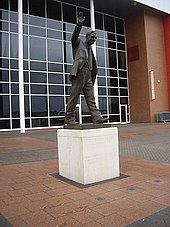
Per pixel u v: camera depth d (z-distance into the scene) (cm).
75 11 2711
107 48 2956
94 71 665
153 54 3020
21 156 938
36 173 664
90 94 645
